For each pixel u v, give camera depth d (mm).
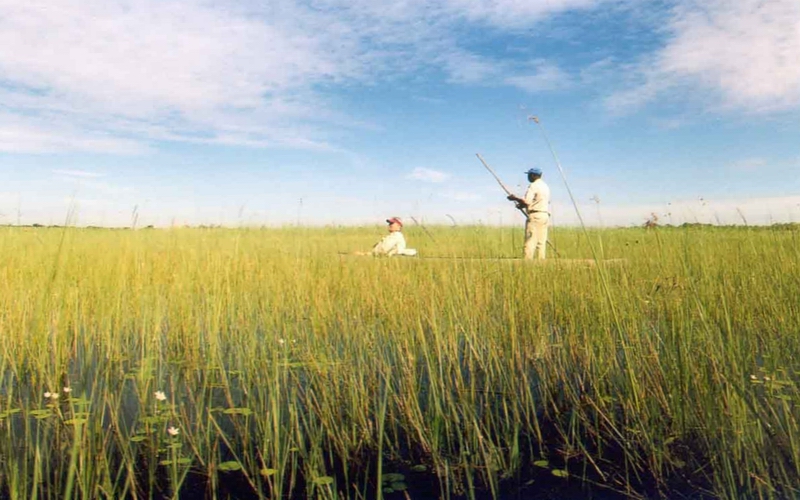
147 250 6578
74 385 3457
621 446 2703
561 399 3334
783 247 6016
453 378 3611
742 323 3961
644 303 4133
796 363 3492
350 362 3596
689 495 2193
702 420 2781
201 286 5664
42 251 6551
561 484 2314
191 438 2676
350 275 6000
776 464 2391
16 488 2086
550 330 4586
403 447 2744
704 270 4516
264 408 3100
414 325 4293
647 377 3229
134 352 4242
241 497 2225
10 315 4285
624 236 9008
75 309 4516
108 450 2604
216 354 4082
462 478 2398
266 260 6547
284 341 4109
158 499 2193
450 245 5633
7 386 3279
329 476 2428
